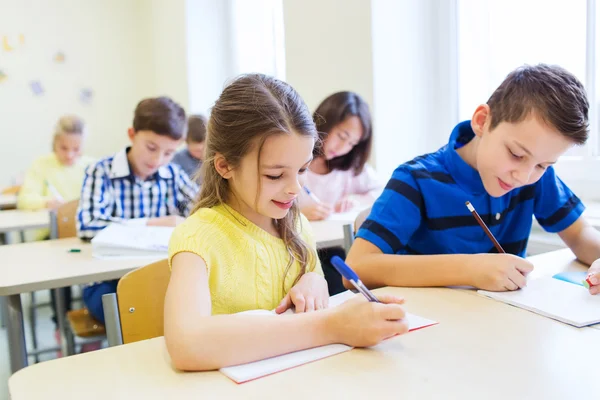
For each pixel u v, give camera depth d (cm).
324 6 236
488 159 106
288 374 63
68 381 65
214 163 92
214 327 68
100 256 157
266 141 83
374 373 63
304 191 203
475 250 119
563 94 96
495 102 105
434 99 222
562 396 56
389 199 116
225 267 92
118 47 454
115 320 100
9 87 420
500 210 120
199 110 400
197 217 94
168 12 419
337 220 196
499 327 77
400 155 222
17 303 138
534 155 99
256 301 96
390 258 104
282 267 101
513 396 57
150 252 157
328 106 199
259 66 369
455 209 118
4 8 414
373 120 214
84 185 197
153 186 210
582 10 174
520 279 93
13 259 157
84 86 444
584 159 183
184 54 398
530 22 190
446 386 59
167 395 60
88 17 442
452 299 91
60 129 328
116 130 457
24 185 323
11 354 139
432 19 220
